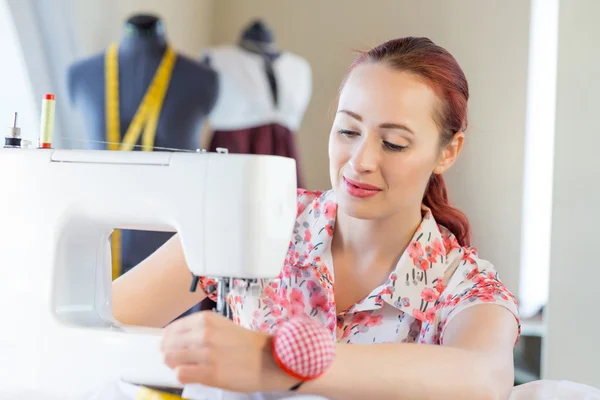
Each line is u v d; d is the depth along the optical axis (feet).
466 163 12.66
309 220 4.87
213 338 3.23
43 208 3.90
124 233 9.91
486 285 4.33
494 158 12.61
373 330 4.58
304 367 3.20
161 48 10.55
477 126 12.64
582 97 7.70
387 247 4.60
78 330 3.80
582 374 7.77
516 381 10.92
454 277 4.55
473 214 12.68
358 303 4.59
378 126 4.18
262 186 3.65
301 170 11.81
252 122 11.35
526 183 12.55
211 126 11.22
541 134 12.53
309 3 13.05
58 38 10.39
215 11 13.37
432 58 4.32
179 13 12.41
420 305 4.49
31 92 10.23
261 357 3.26
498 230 12.64
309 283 4.72
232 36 13.32
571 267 7.79
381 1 12.81
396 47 4.37
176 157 3.79
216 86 11.12
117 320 4.38
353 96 4.26
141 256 9.96
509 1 12.46
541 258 12.60
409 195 4.33
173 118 10.68
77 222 3.92
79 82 10.38
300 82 11.75
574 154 7.75
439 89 4.27
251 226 3.64
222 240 3.68
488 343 3.82
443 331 4.29
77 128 10.46
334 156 4.35
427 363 3.46
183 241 3.76
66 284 3.95
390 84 4.21
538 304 12.62
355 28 12.90
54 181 3.91
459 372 3.47
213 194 3.68
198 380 3.21
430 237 4.62
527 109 12.49
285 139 11.62
